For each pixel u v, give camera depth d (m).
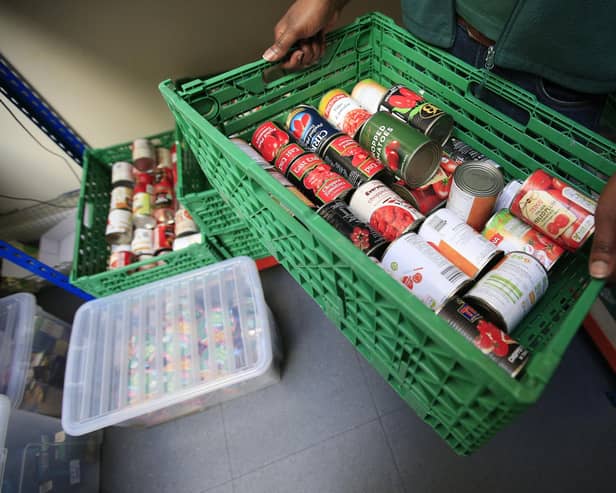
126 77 1.40
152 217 1.40
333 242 0.50
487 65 0.79
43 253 1.64
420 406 0.67
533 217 0.72
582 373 1.19
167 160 1.53
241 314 1.11
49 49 1.25
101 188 1.50
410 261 0.67
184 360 1.05
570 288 0.74
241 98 0.90
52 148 1.53
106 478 1.21
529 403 0.38
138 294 1.18
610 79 0.67
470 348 0.41
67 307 1.59
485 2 0.71
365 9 1.46
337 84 1.02
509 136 0.83
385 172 0.82
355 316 0.66
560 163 0.77
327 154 0.87
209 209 1.11
